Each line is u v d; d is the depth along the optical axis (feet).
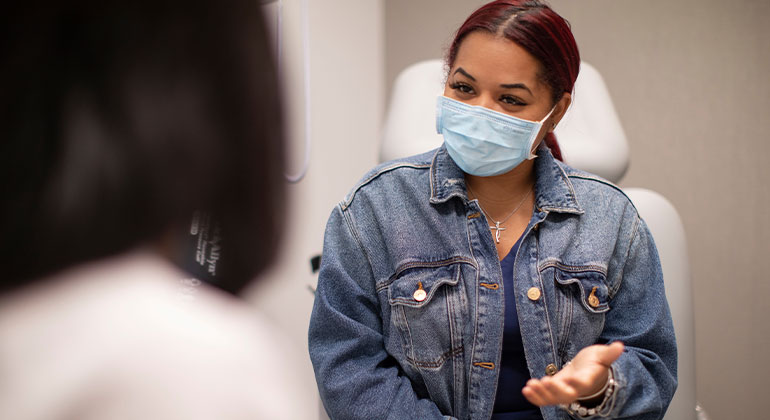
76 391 1.51
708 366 7.62
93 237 1.46
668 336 4.02
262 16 1.63
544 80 3.71
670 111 7.59
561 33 3.72
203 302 1.69
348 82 8.81
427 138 5.61
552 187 4.03
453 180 3.99
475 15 3.80
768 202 7.16
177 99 1.47
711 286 7.55
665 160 7.68
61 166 1.40
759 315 7.31
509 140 3.71
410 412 3.81
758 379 7.38
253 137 1.55
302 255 7.31
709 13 7.27
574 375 3.07
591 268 3.94
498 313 3.86
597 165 5.52
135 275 1.61
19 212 1.40
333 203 8.38
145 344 1.56
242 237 1.62
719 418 7.60
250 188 1.57
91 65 1.44
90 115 1.43
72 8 1.45
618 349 3.11
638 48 7.70
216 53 1.51
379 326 4.09
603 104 5.82
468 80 3.75
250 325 1.77
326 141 8.22
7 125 1.40
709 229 7.52
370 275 4.07
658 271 4.17
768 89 7.03
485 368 3.87
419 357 3.88
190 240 1.63
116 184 1.44
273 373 1.72
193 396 1.56
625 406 3.67
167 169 1.47
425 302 3.83
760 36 7.02
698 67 7.39
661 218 5.32
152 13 1.49
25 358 1.54
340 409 3.81
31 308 1.57
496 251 3.94
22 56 1.42
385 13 9.70
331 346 3.97
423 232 3.97
